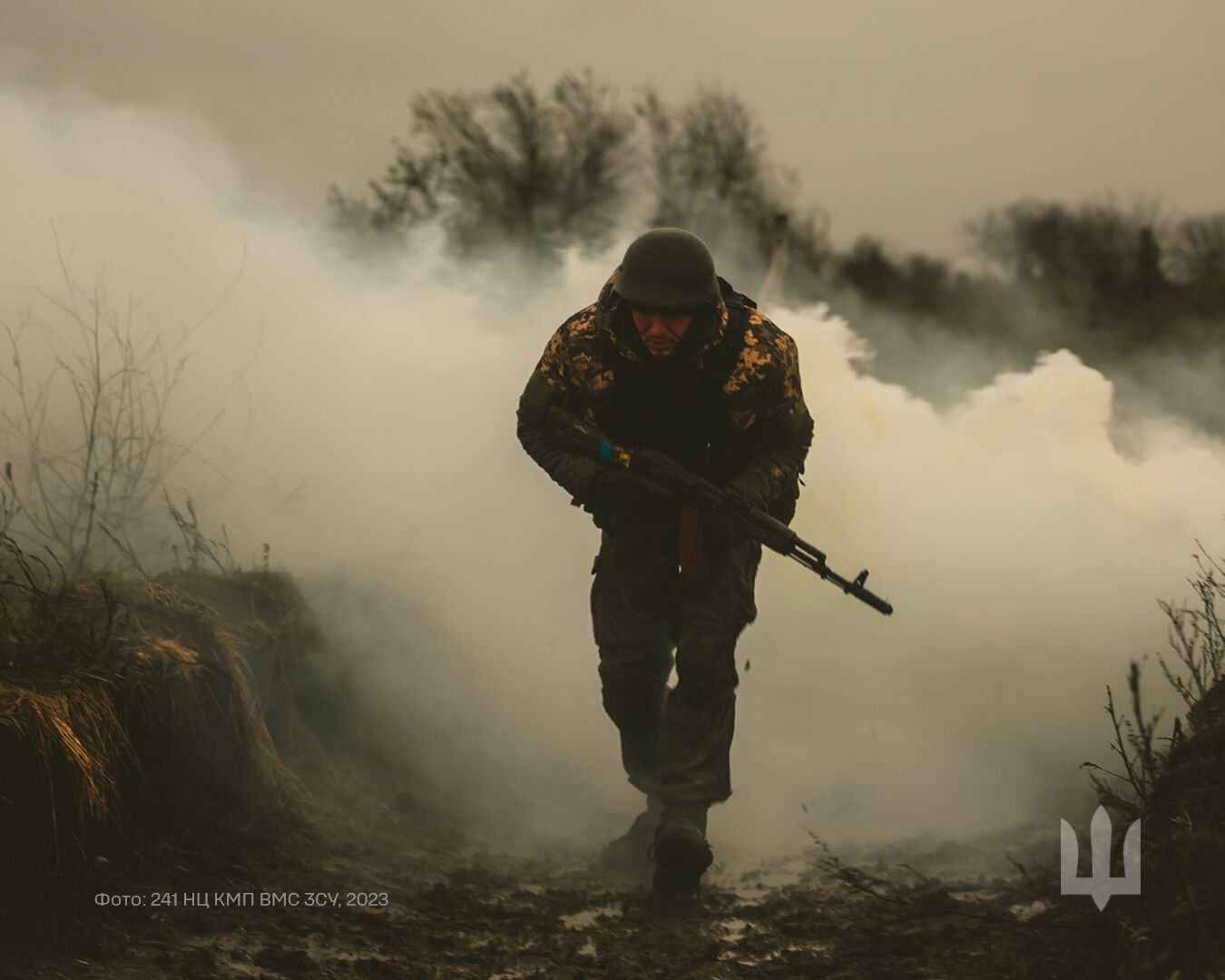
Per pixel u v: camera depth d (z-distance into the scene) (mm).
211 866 4395
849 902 4566
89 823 4133
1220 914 3314
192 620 4949
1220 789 3674
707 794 4703
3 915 3746
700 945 4223
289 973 3797
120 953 3762
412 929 4258
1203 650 4707
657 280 4551
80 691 4230
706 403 4727
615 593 5094
